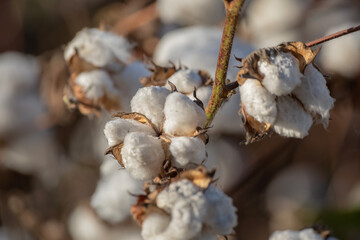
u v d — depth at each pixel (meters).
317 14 1.44
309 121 0.68
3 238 1.44
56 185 1.44
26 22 1.74
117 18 1.44
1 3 1.74
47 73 1.28
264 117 0.67
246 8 1.36
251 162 1.28
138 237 1.15
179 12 1.26
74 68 0.87
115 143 0.67
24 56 1.43
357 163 1.51
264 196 1.45
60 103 1.23
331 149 1.54
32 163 1.38
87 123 1.40
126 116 0.67
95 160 1.44
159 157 0.66
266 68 0.66
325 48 1.17
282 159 1.40
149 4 1.42
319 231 0.74
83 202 1.27
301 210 1.49
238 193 1.34
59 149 1.41
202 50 1.04
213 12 1.26
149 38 1.25
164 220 0.63
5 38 1.73
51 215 1.43
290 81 0.66
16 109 1.32
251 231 1.40
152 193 0.64
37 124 1.33
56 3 1.70
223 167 1.15
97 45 0.87
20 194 1.41
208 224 0.63
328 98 0.68
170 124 0.66
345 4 1.45
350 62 1.12
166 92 0.68
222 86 0.69
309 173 1.60
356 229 1.33
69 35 1.70
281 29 1.41
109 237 1.18
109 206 1.10
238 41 1.12
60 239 1.40
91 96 0.86
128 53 0.88
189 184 0.63
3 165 1.37
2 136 1.33
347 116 1.17
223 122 1.06
